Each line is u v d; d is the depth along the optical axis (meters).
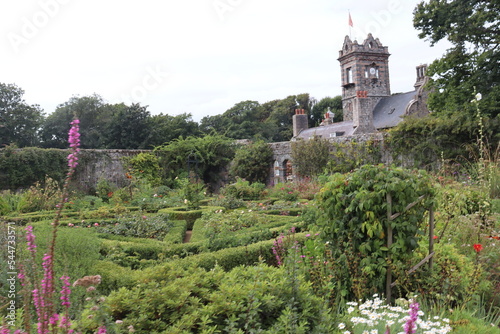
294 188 14.20
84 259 4.36
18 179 18.48
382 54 47.06
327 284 3.54
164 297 2.63
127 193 13.34
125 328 2.41
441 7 16.14
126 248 5.56
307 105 59.50
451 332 2.92
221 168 24.31
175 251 5.66
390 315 2.86
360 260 3.94
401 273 3.75
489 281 4.06
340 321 2.93
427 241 4.57
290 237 4.93
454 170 12.46
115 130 33.50
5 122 37.44
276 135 55.72
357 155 18.44
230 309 2.60
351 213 4.05
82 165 20.16
